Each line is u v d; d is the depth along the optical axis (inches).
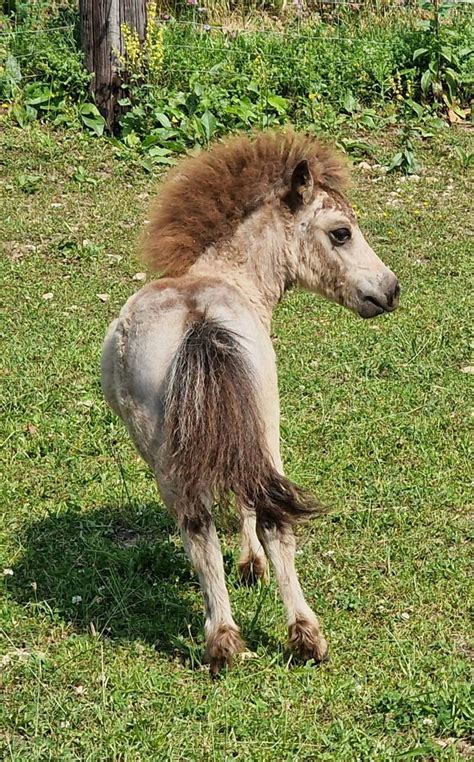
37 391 311.0
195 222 216.8
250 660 203.3
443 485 268.2
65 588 229.8
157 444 200.2
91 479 273.1
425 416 301.7
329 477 272.8
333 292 228.5
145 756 177.9
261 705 190.1
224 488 190.2
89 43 489.4
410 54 542.6
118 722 186.1
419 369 327.0
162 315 200.7
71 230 417.7
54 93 496.4
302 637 201.6
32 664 203.0
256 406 191.5
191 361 189.6
